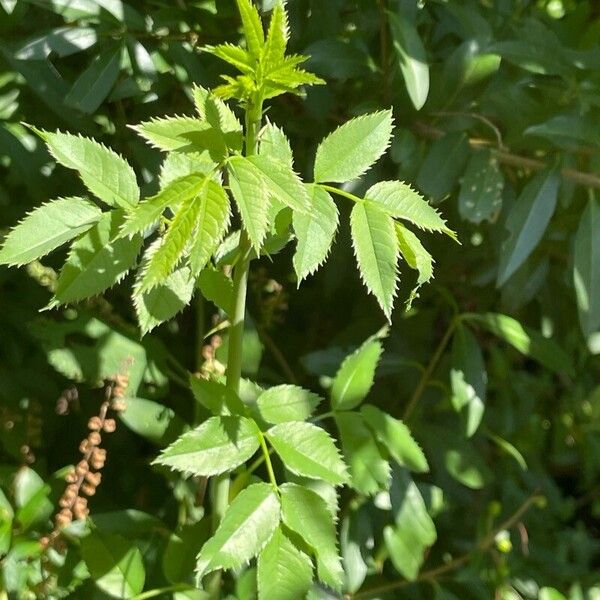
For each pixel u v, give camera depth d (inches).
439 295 30.9
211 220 18.1
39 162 25.5
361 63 26.6
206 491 26.6
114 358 24.3
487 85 26.6
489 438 32.1
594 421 34.4
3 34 25.5
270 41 18.6
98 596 23.1
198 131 18.8
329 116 27.9
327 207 19.5
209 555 19.9
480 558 28.9
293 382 28.2
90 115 26.1
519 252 26.7
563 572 31.7
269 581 20.1
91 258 19.8
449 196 28.3
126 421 24.0
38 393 26.5
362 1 27.7
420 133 27.2
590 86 26.7
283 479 25.7
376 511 28.0
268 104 27.8
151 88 26.1
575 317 31.8
